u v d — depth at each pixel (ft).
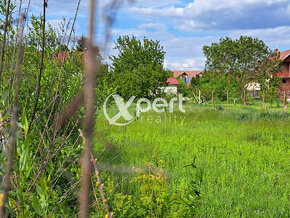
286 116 63.10
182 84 153.58
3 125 5.31
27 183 8.27
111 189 10.57
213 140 34.17
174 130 41.29
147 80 98.17
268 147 30.89
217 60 157.79
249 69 153.17
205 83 133.49
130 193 14.82
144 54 107.45
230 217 14.30
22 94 10.11
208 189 17.24
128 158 22.17
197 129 43.96
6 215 6.59
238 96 122.31
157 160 10.80
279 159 25.95
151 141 31.96
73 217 9.91
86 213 1.79
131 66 106.93
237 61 156.87
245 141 34.65
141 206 9.74
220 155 26.58
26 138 5.42
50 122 10.97
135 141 29.78
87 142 1.83
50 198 9.68
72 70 11.17
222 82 128.88
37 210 5.72
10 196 5.80
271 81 138.00
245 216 14.56
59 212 9.39
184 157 25.22
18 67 3.21
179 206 10.27
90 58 1.45
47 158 8.68
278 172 22.27
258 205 16.05
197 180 10.96
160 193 9.89
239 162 24.40
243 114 64.03
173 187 14.52
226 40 160.56
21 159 5.16
